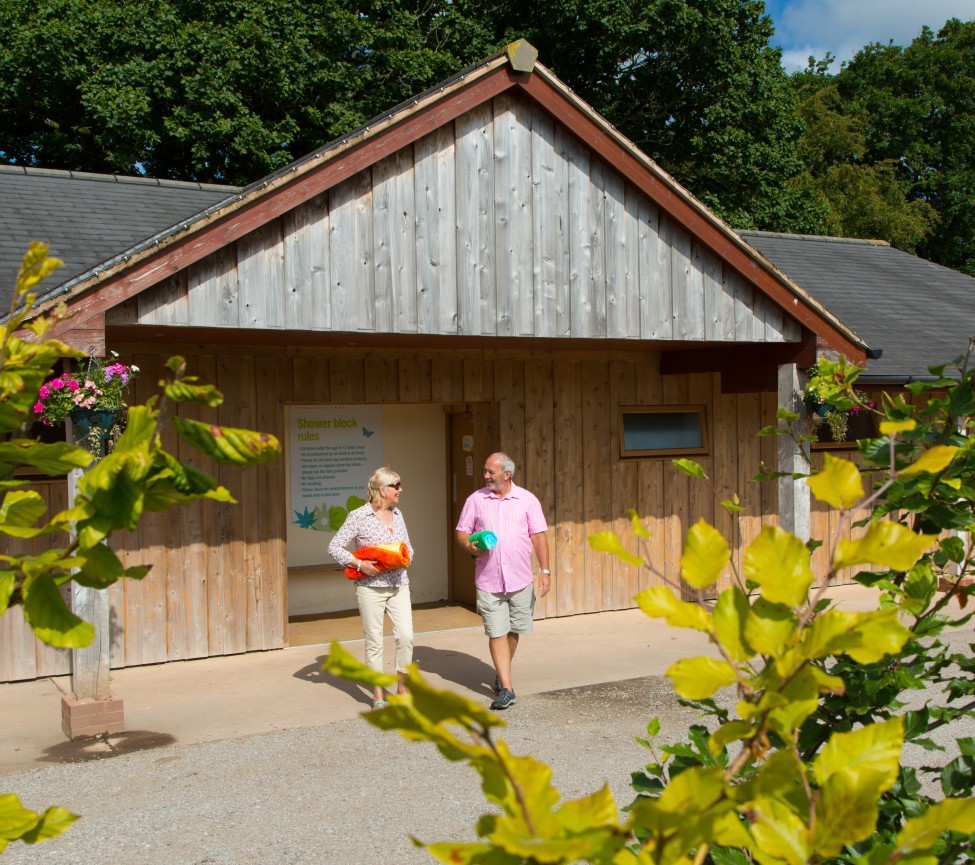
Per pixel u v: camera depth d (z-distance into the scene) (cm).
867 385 1064
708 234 874
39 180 1060
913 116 3366
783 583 143
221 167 2025
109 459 139
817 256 1546
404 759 623
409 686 111
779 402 959
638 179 844
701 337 886
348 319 740
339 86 2003
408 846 490
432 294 773
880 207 2936
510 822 112
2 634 811
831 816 134
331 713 729
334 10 2027
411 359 993
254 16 1955
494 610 724
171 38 1898
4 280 780
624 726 688
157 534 883
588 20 2091
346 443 1077
